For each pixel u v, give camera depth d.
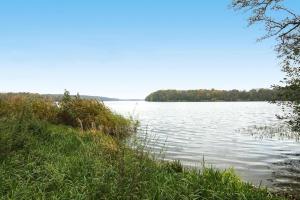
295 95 16.36
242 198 8.33
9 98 21.41
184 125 41.34
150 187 8.55
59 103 23.14
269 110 89.81
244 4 19.11
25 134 12.46
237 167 15.34
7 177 9.09
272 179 13.12
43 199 7.75
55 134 14.97
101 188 8.17
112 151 11.34
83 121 21.66
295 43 17.73
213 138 26.83
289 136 27.28
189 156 17.94
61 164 10.23
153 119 53.47
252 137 27.36
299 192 11.22
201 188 8.71
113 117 23.41
